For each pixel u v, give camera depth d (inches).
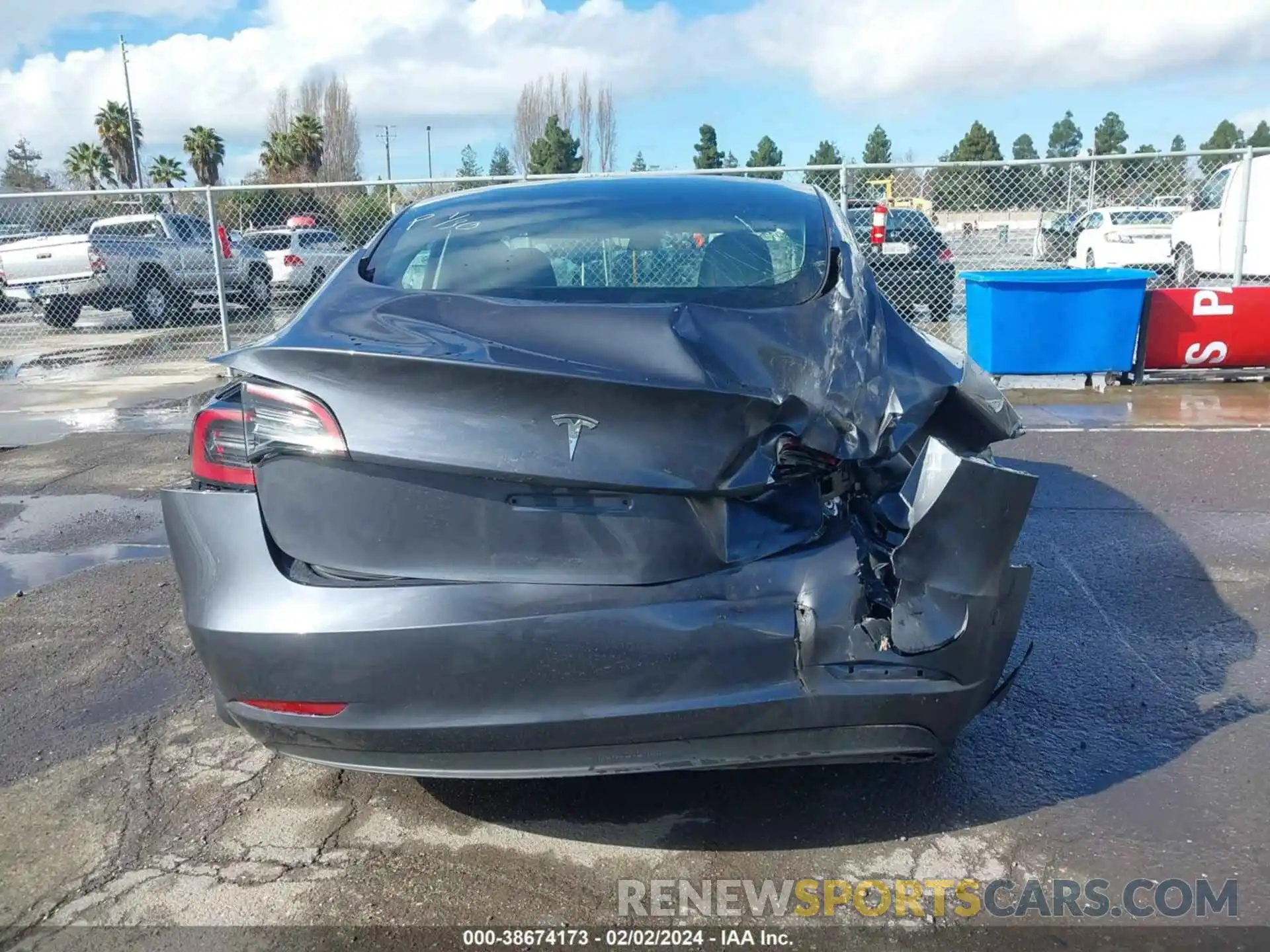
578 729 93.6
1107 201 435.5
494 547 93.8
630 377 91.8
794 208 135.6
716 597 94.0
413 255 125.6
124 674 154.3
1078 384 374.0
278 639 93.8
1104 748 127.0
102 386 433.7
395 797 120.1
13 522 235.1
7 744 134.2
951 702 96.7
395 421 91.8
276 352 95.2
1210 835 109.0
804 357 103.8
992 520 93.7
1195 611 168.4
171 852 110.5
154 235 565.0
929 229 434.3
